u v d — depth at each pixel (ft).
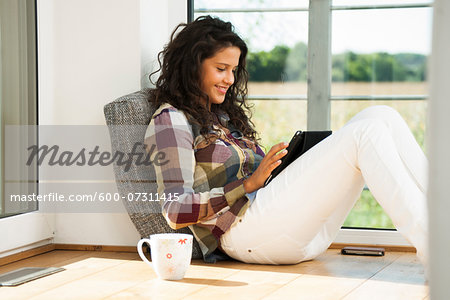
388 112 6.38
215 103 7.62
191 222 6.48
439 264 2.01
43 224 7.58
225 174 6.86
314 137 6.64
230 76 7.08
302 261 7.07
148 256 7.36
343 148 6.07
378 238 8.06
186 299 5.20
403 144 6.16
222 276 6.17
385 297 5.28
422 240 5.56
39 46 7.52
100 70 7.77
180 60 6.98
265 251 6.60
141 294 5.39
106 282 5.90
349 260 7.22
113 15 7.70
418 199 5.70
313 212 6.28
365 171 5.92
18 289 5.59
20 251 7.23
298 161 6.42
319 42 8.25
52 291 5.51
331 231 7.21
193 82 6.95
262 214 6.40
